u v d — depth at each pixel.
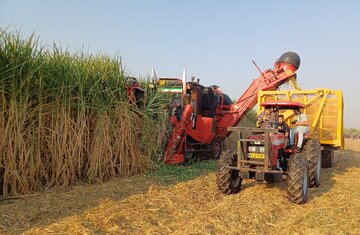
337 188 6.64
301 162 5.65
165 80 9.42
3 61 5.38
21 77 5.52
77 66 6.61
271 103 6.90
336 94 8.65
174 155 8.25
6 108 5.38
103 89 6.99
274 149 6.05
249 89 10.94
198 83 10.06
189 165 8.63
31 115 5.66
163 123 7.94
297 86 10.57
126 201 5.12
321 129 8.81
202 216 4.68
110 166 6.80
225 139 11.63
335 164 10.05
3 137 5.23
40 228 3.91
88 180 6.42
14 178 5.30
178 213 4.82
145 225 4.24
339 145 8.61
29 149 5.51
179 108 8.77
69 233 3.80
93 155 6.51
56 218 4.30
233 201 5.49
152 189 5.88
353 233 4.10
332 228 4.27
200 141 9.27
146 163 7.53
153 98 7.88
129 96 7.37
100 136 6.59
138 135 7.59
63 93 6.11
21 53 5.57
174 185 6.35
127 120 7.11
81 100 6.38
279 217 4.91
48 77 5.92
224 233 4.13
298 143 6.93
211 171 7.87
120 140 7.00
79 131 6.29
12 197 5.14
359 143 21.20
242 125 14.82
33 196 5.29
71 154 6.18
